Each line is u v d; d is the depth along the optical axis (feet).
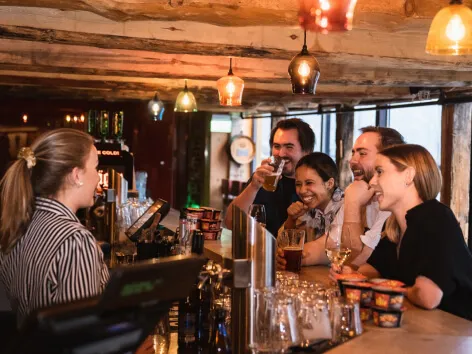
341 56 16.67
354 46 16.67
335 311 8.02
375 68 20.72
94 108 38.37
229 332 9.05
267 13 12.64
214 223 14.14
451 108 22.29
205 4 12.52
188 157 47.26
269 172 14.88
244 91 28.27
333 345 7.75
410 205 9.90
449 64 17.11
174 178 47.37
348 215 11.75
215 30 16.08
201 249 10.55
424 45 17.01
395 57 16.92
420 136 28.63
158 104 28.78
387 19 12.87
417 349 7.54
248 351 7.48
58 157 8.54
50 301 8.10
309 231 13.91
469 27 9.36
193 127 47.03
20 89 33.91
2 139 37.14
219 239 14.29
